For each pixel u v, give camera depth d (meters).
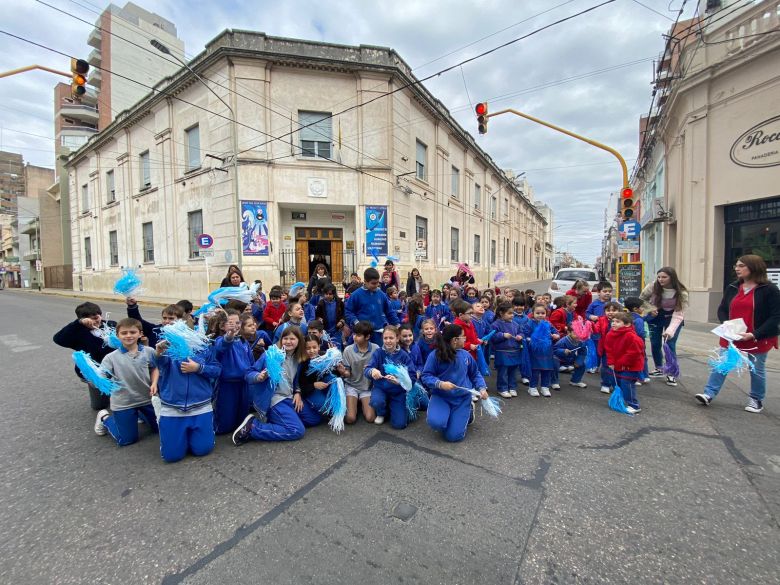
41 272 35.59
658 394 4.78
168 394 3.14
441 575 1.96
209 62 14.66
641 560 2.05
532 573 1.97
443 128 20.91
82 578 1.94
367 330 4.06
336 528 2.32
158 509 2.53
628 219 10.74
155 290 19.80
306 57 14.55
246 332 3.88
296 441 3.59
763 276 4.04
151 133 19.34
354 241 16.22
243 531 2.30
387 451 3.36
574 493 2.67
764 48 8.27
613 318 4.30
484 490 2.72
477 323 5.27
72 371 6.07
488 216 29.44
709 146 9.62
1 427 3.89
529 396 4.89
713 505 2.52
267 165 14.65
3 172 63.41
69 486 2.81
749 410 4.15
